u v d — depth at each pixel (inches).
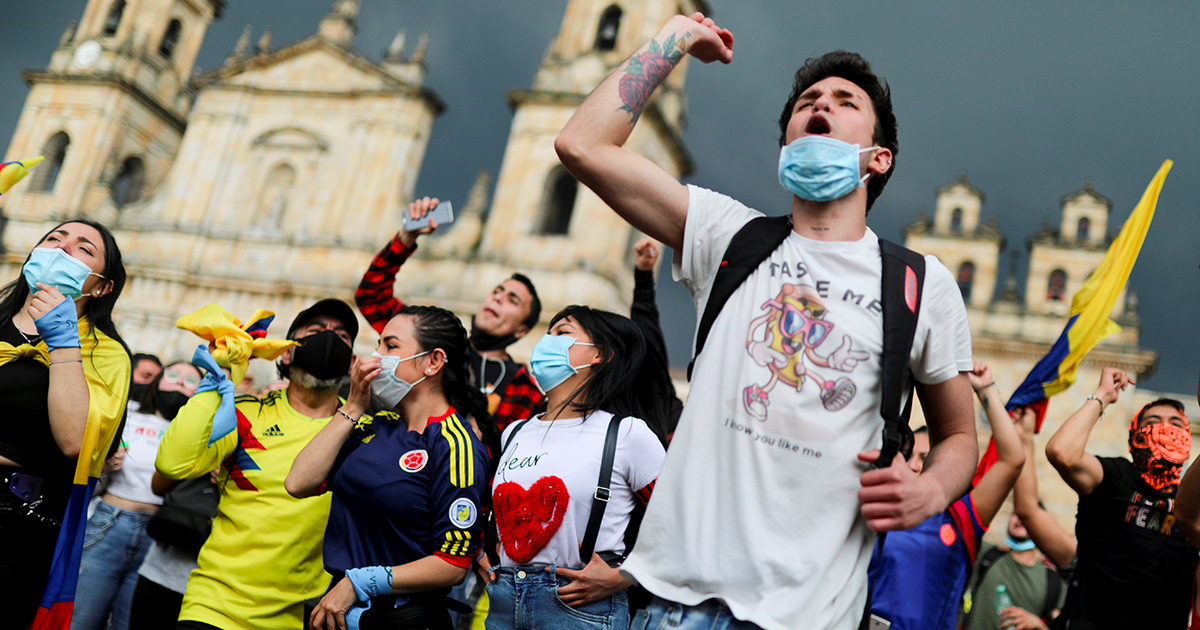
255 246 1183.6
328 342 176.4
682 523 93.3
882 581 174.7
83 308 165.3
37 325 152.6
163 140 1379.2
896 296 93.9
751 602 89.1
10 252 1256.2
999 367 1078.4
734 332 96.1
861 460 90.5
